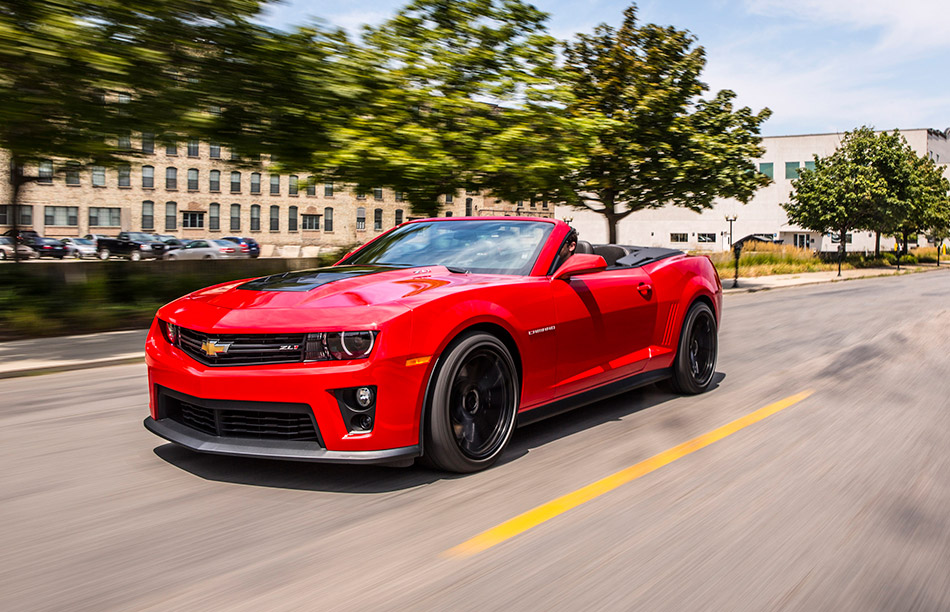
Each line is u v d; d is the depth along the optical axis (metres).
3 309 8.77
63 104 8.71
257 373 3.04
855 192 42.16
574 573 2.39
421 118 12.52
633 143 19.25
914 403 5.17
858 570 2.44
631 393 5.39
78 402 5.11
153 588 2.27
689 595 2.24
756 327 10.40
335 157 10.87
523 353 3.65
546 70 13.58
